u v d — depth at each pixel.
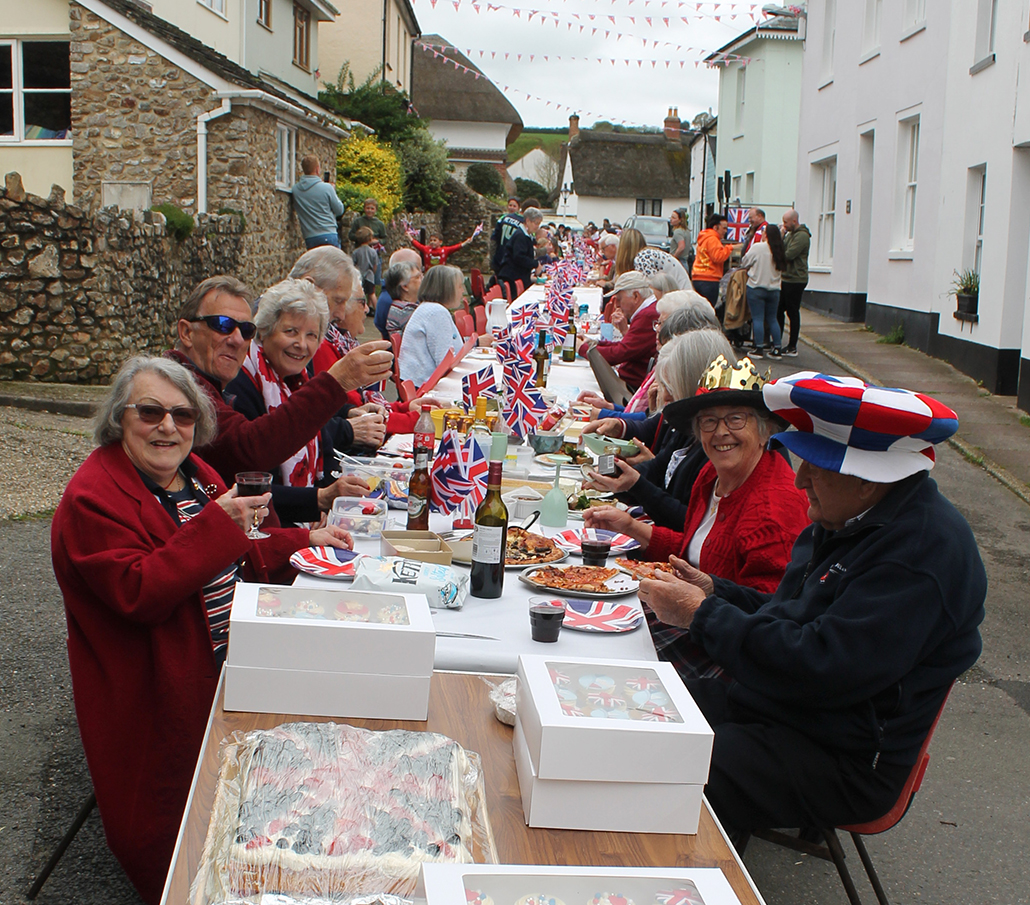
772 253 12.57
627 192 59.16
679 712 1.69
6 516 5.52
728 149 27.67
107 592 2.28
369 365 3.34
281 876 1.38
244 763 1.63
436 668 2.25
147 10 15.24
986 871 3.08
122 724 2.38
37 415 7.84
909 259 13.41
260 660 1.86
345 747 1.69
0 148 14.39
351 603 2.04
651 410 4.82
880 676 2.12
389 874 1.40
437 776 1.65
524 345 4.63
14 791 3.07
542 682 1.73
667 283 6.95
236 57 18.19
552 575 2.74
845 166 16.34
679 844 1.62
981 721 4.05
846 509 2.28
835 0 16.83
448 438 3.37
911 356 12.51
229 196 14.27
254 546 2.81
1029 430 8.64
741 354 12.88
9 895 2.60
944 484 7.36
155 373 2.51
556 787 1.60
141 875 2.38
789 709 2.31
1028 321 9.20
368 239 16.30
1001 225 10.04
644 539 3.31
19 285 8.63
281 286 3.81
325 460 4.51
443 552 2.75
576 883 1.31
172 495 2.67
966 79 11.25
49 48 14.41
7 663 3.90
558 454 4.41
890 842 3.23
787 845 2.42
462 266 32.66
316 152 18.31
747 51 25.50
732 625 2.23
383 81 29.31
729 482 2.99
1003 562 5.88
